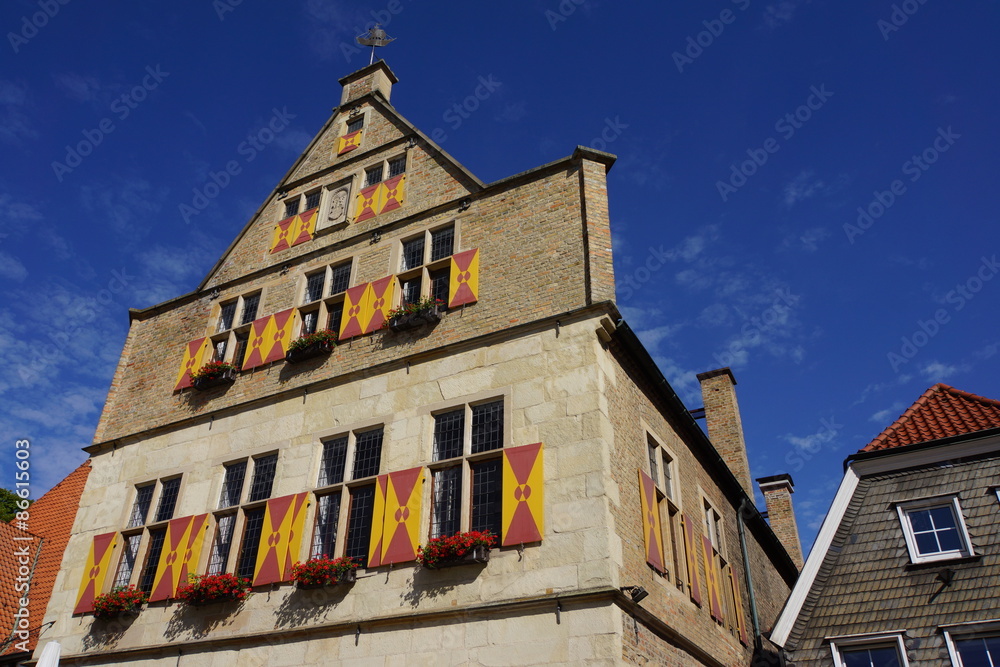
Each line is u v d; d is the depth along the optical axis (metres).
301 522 12.16
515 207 14.09
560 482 10.59
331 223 16.52
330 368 14.03
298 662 10.97
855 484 13.20
